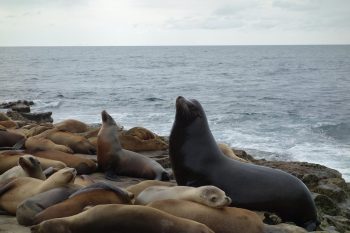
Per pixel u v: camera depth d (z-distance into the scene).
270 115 35.34
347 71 100.88
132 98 47.84
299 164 14.55
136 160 10.58
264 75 88.38
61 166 9.41
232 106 41.69
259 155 21.08
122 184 9.62
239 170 7.58
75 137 12.98
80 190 6.43
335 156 21.62
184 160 7.75
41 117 27.64
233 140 24.80
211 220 5.88
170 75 88.50
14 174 8.07
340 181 12.47
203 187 6.24
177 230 5.05
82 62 151.00
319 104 43.56
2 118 19.80
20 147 12.67
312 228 7.58
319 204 10.10
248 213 6.15
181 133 7.82
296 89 59.38
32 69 105.31
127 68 115.06
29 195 6.98
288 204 7.40
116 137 10.63
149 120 32.12
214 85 65.62
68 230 5.20
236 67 119.38
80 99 46.78
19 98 47.22
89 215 5.20
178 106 7.80
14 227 6.35
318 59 175.50
